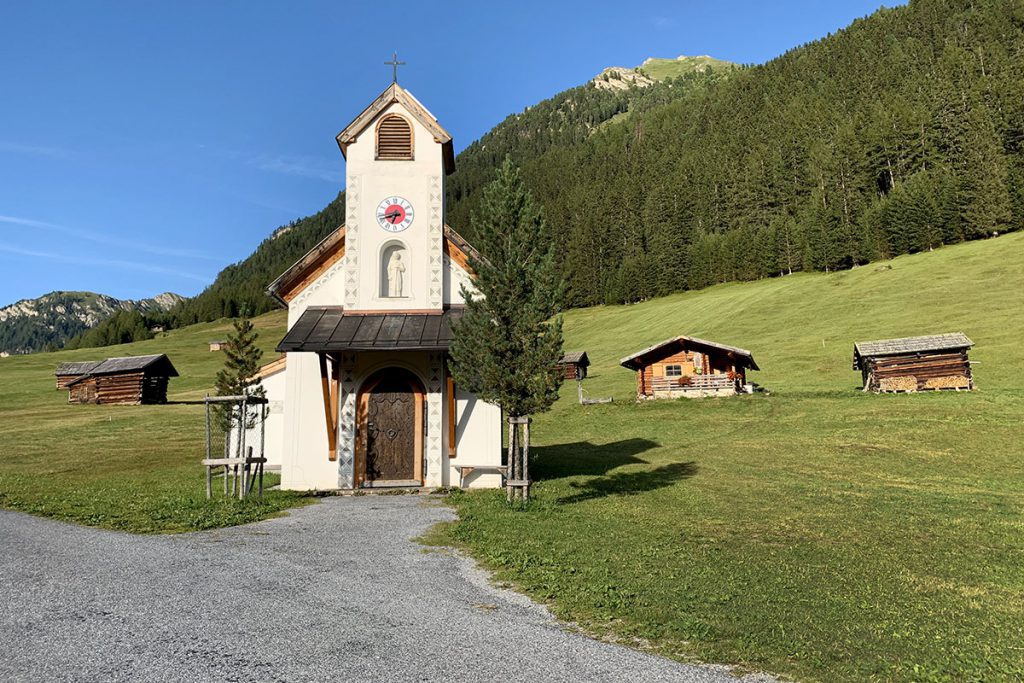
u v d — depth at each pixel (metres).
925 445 25.17
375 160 21.03
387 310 20.36
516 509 14.84
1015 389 36.69
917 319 59.31
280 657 6.01
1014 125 102.44
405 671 5.72
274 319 160.62
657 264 123.50
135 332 163.12
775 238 110.50
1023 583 8.97
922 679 5.79
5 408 55.66
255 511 14.74
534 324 15.15
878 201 105.50
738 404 41.50
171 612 7.29
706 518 13.77
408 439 19.91
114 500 16.58
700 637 6.76
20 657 5.94
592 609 7.64
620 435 34.56
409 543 11.31
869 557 10.45
